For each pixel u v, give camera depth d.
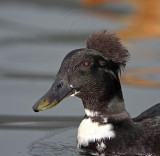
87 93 11.26
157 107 11.95
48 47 18.98
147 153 10.77
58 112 14.39
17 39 19.78
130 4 22.61
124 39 19.56
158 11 21.91
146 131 11.05
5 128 13.30
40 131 13.06
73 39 19.72
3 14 22.05
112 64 11.23
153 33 20.33
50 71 17.11
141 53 18.73
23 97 15.22
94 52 11.22
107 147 11.09
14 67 17.47
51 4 22.80
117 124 11.22
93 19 21.36
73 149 11.70
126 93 15.56
